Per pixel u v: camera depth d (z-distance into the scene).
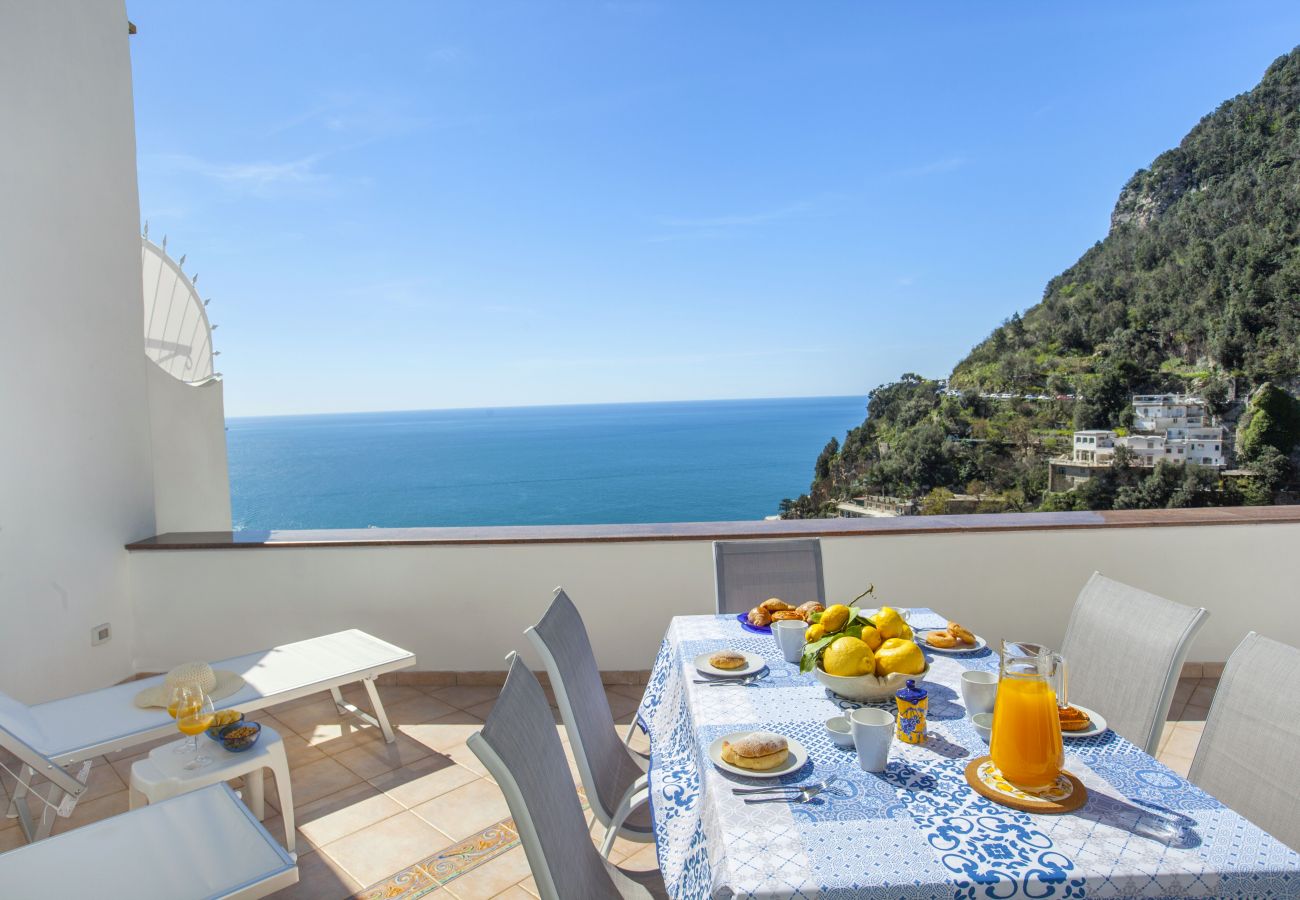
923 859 0.97
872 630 1.55
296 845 2.14
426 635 3.40
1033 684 1.11
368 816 2.30
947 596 3.31
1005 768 1.12
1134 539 3.27
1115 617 1.81
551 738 1.26
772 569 2.47
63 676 3.12
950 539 3.29
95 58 3.29
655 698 1.94
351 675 2.58
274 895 1.93
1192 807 1.09
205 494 4.52
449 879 1.98
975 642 1.85
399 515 51.38
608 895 1.26
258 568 3.43
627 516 52.00
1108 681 1.77
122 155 3.44
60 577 3.11
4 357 2.89
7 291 2.89
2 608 2.87
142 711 2.26
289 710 3.13
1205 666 3.30
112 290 3.38
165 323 5.08
